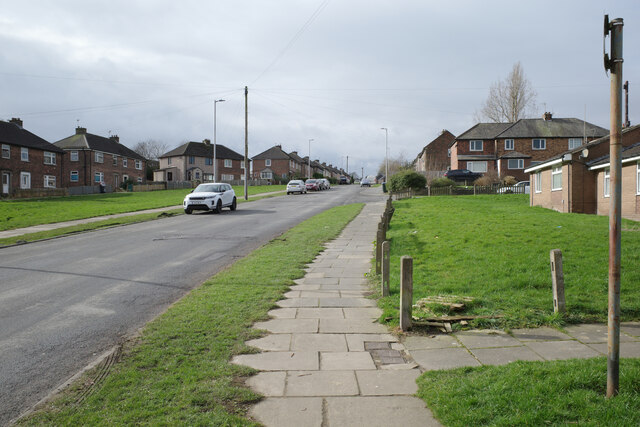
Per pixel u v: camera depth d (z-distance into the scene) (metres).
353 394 4.07
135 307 7.10
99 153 57.25
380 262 9.14
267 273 9.27
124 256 11.86
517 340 5.41
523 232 13.21
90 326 6.16
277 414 3.71
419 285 7.88
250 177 92.69
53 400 3.93
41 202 34.31
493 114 65.12
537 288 7.50
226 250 12.75
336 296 7.65
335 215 22.91
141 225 19.66
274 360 4.88
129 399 3.89
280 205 31.80
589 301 6.65
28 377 4.54
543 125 55.03
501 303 6.69
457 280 8.05
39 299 7.59
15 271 9.99
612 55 3.67
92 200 37.00
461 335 5.62
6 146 43.88
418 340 5.50
